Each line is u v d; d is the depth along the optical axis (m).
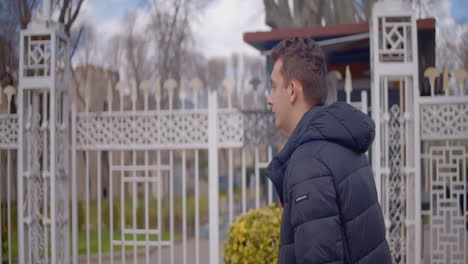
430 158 4.42
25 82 4.54
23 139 4.58
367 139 1.61
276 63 1.80
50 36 4.54
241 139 4.63
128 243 4.73
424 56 5.44
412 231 4.20
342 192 1.52
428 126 4.36
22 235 4.57
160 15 10.13
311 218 1.46
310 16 8.75
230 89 4.69
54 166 4.54
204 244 9.20
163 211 10.60
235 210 11.86
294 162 1.56
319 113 1.64
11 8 6.18
